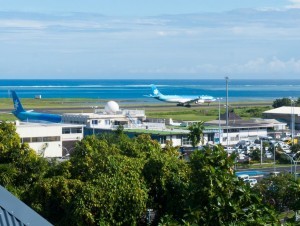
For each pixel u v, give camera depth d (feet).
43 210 192.75
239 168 526.98
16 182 218.38
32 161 221.05
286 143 620.49
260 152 570.46
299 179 154.61
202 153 159.63
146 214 196.95
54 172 214.69
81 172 205.36
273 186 299.79
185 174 194.39
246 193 149.28
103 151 223.10
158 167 193.57
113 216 181.98
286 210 302.04
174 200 189.06
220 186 149.79
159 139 579.48
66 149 544.62
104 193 180.86
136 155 223.92
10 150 223.10
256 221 140.87
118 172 187.73
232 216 144.56
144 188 188.55
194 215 148.15
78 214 178.81
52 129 537.65
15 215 81.51
